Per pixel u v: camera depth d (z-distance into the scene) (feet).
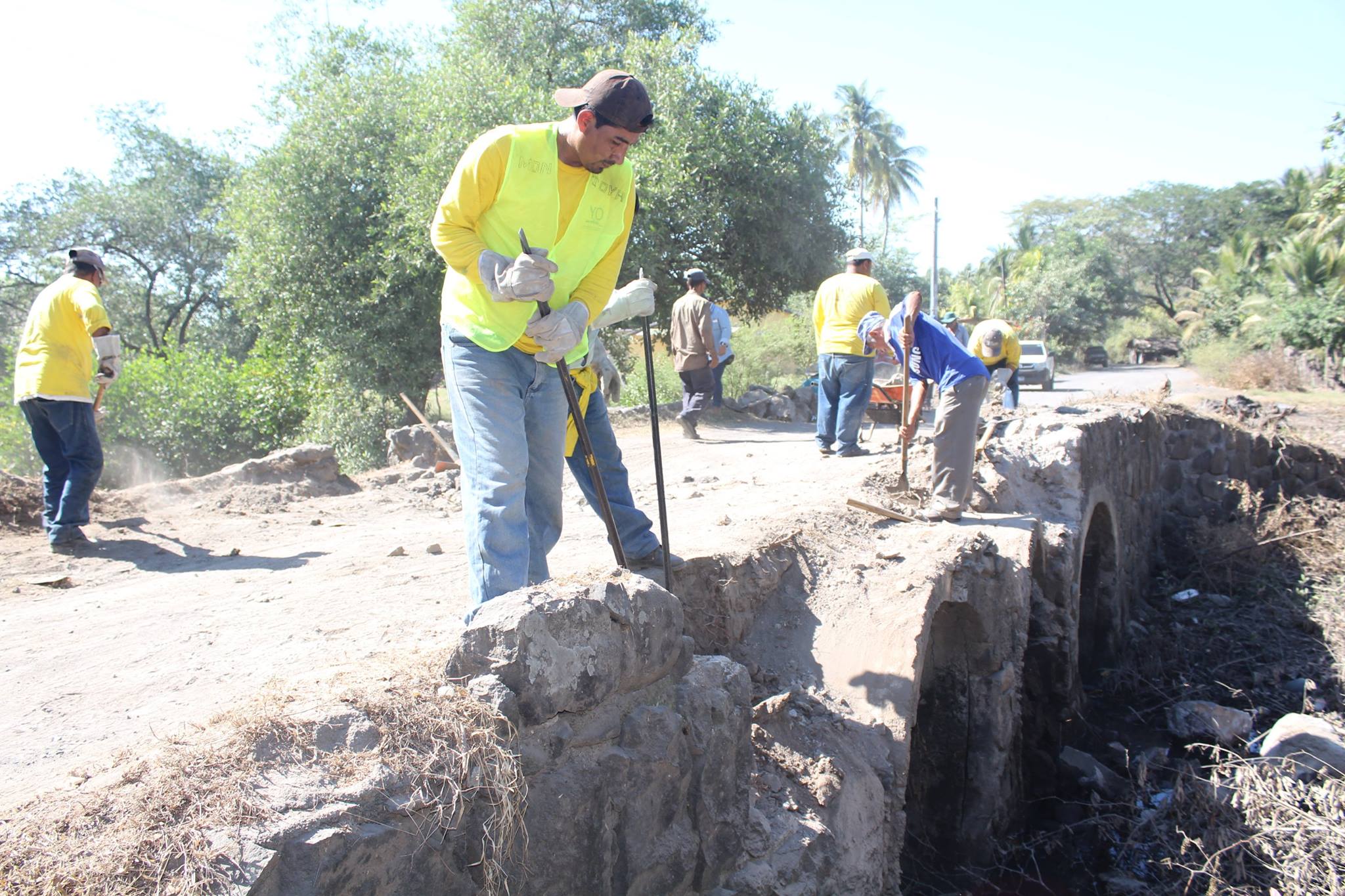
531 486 11.48
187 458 55.62
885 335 22.09
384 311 54.13
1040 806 22.26
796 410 46.65
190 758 7.23
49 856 6.29
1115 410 34.19
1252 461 42.78
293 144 53.57
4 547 18.93
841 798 12.81
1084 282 180.24
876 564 17.47
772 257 57.98
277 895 6.57
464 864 7.85
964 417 21.18
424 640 11.18
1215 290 148.66
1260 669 29.40
